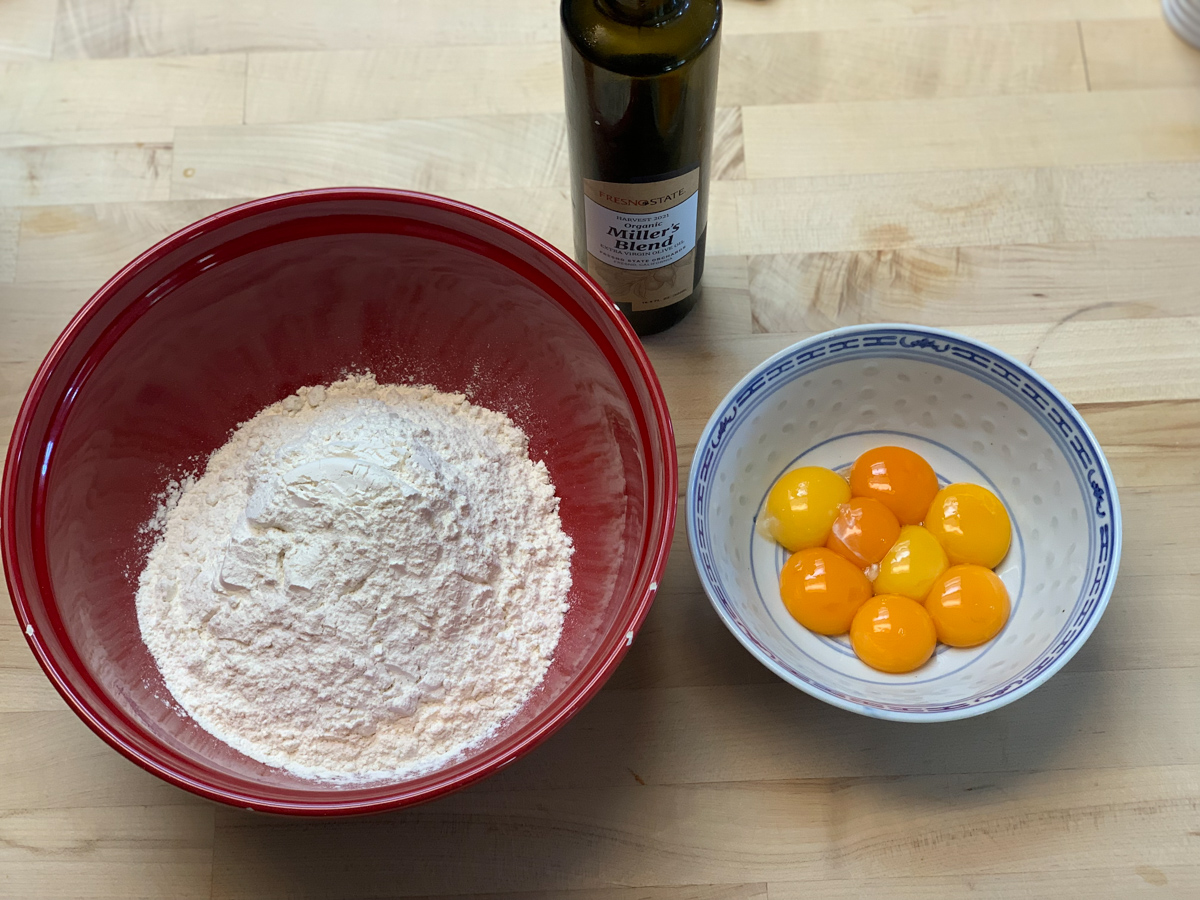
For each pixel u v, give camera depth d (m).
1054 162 1.39
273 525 1.06
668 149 1.04
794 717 1.16
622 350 1.04
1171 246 1.35
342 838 1.12
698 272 1.26
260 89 1.41
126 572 1.11
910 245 1.35
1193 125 1.41
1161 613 1.20
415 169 1.38
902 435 1.26
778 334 1.32
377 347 1.23
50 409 1.02
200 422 1.18
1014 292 1.34
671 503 0.96
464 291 1.16
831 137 1.40
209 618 1.06
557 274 1.06
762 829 1.13
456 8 1.45
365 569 1.03
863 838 1.12
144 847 1.12
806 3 1.46
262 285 1.13
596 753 1.15
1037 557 1.17
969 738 1.15
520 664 1.08
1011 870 1.11
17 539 0.96
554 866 1.12
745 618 1.07
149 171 1.37
